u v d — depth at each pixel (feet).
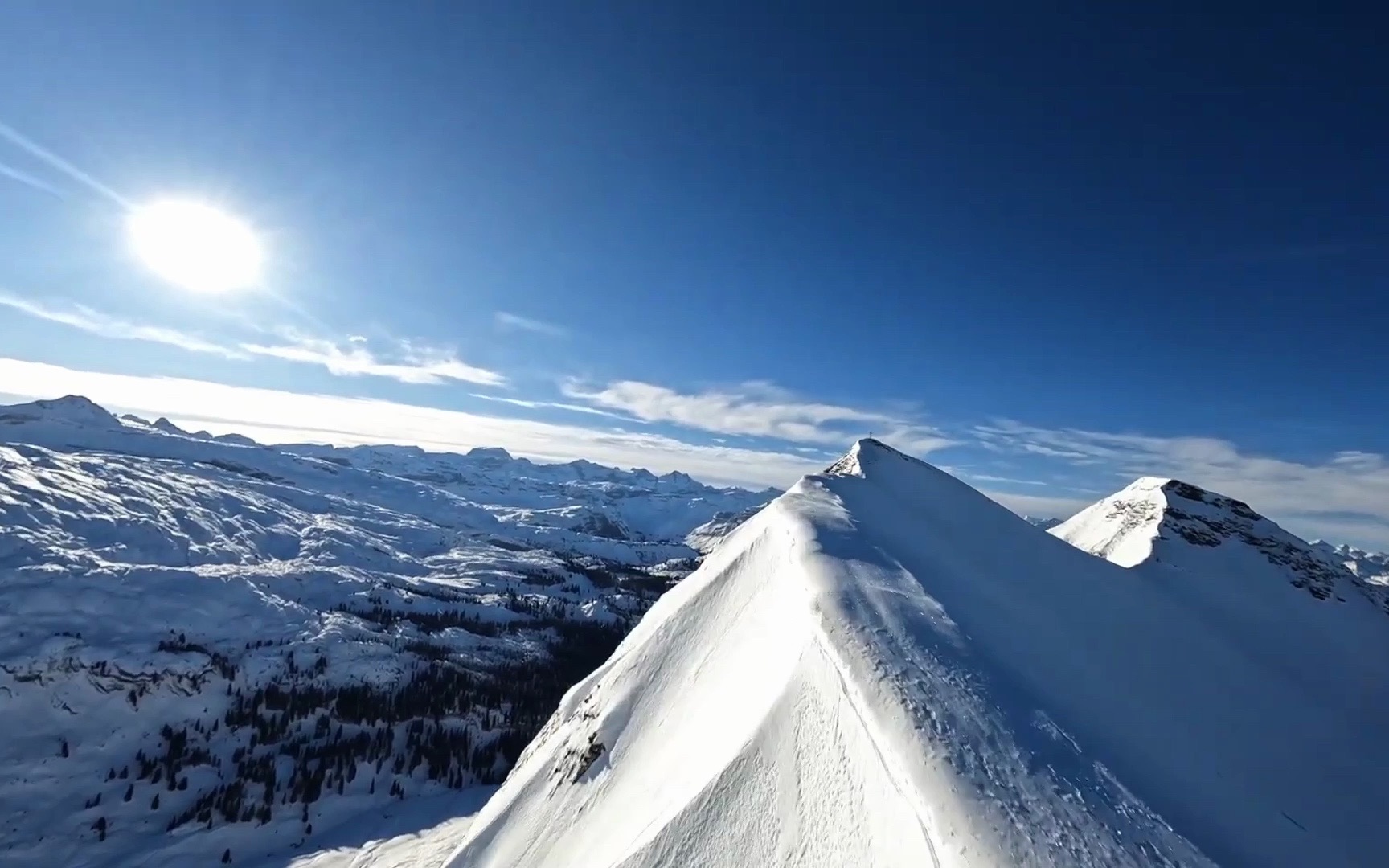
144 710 512.63
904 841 40.32
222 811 403.34
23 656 513.86
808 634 69.82
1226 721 95.71
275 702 554.87
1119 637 114.01
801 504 123.44
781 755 58.65
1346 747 101.76
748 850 52.90
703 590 125.90
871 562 88.69
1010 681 59.77
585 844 86.22
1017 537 148.77
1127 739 62.80
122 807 416.67
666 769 81.71
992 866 34.22
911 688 51.80
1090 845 37.37
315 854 356.59
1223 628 146.82
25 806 404.36
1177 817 46.21
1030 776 42.93
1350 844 69.62
